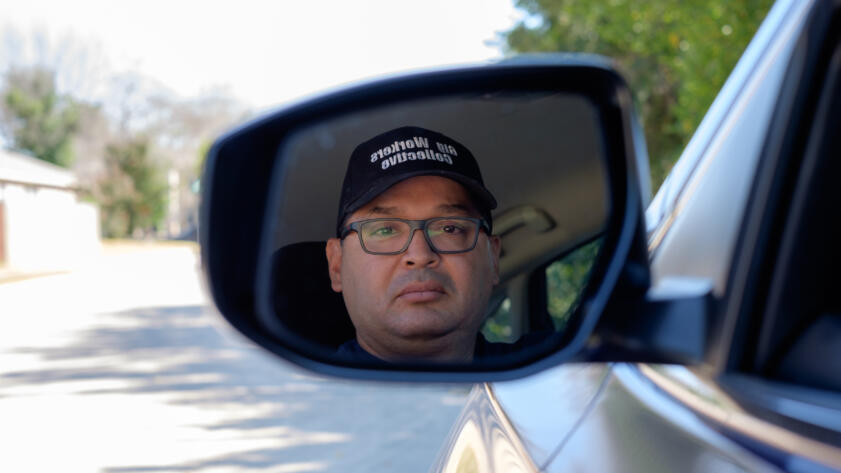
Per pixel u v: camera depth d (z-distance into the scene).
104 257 28.50
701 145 0.77
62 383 5.75
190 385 5.43
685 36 5.06
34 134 42.06
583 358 0.69
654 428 0.63
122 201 44.41
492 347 0.98
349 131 0.96
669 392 0.65
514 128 0.96
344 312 0.94
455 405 4.35
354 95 0.89
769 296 0.61
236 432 4.06
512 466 0.80
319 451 3.66
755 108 0.69
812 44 0.64
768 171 0.64
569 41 8.31
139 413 4.59
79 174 44.06
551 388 0.85
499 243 0.97
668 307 0.66
